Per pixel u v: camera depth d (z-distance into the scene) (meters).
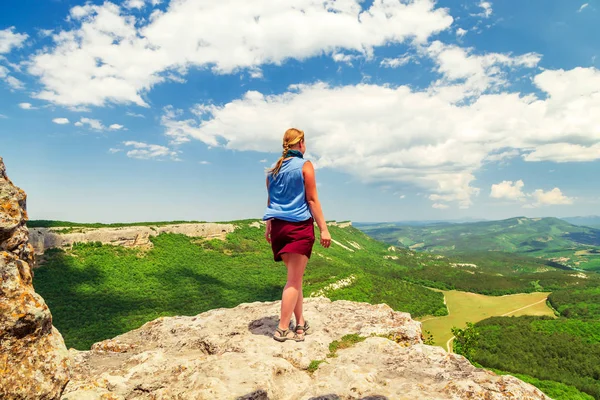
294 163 4.58
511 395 3.49
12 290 2.94
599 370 96.75
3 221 3.08
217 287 136.75
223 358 4.41
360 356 4.73
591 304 171.50
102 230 141.62
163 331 6.63
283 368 4.28
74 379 4.53
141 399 3.97
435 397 3.50
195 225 190.38
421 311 155.88
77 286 110.44
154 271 139.25
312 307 7.22
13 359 2.81
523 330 131.25
